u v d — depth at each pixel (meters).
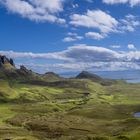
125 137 149.88
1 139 199.88
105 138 159.38
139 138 146.12
